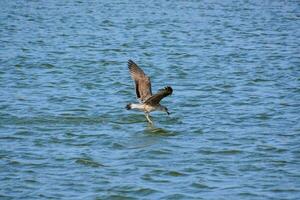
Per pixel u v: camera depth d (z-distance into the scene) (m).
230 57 38.62
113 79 32.66
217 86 31.52
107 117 25.75
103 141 22.80
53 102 27.98
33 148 22.05
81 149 21.95
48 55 38.12
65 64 35.84
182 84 32.00
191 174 19.94
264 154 21.77
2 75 33.00
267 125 25.11
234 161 21.11
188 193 18.59
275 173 20.14
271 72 34.69
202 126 24.73
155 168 20.33
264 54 39.66
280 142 22.98
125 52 39.78
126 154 21.53
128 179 19.50
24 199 18.06
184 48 41.25
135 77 21.33
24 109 26.69
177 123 25.11
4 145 22.33
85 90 30.39
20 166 20.41
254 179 19.66
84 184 19.11
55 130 24.05
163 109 21.84
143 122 25.22
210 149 22.14
